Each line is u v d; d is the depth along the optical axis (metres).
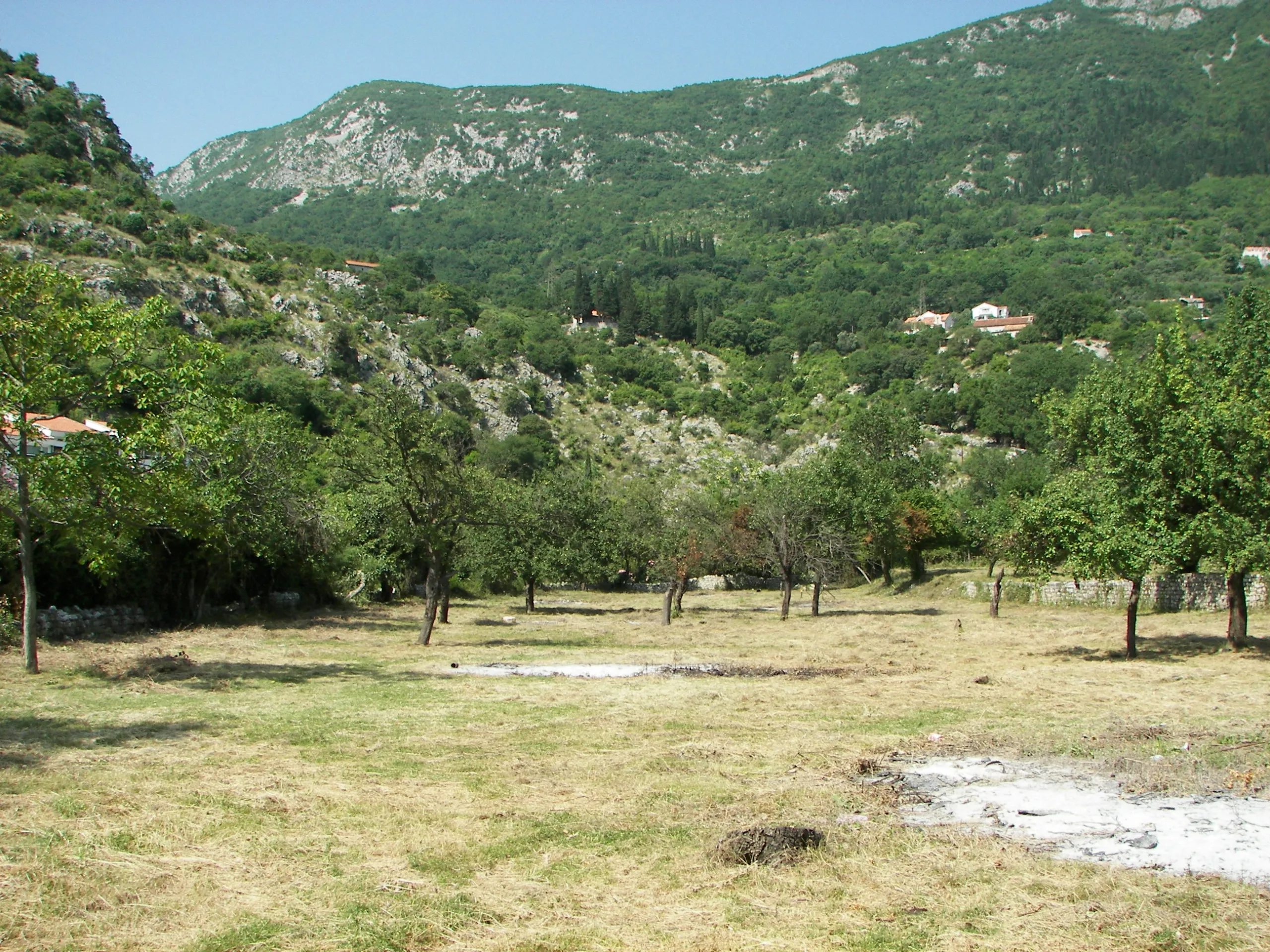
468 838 7.43
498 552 37.47
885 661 21.17
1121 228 193.62
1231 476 19.78
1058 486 21.48
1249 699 14.60
